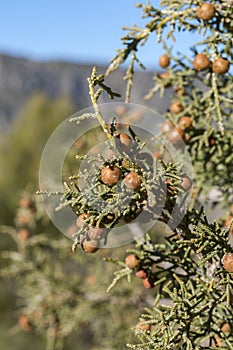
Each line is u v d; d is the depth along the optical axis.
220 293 2.27
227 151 3.10
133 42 2.76
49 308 4.74
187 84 3.13
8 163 14.11
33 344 8.41
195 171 3.13
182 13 2.72
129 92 2.79
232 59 2.75
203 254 2.09
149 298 4.29
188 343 2.03
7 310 8.66
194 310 2.12
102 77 2.02
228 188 3.19
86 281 4.70
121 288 4.39
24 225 4.89
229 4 2.64
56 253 5.01
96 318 4.84
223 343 2.38
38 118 16.00
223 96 2.95
